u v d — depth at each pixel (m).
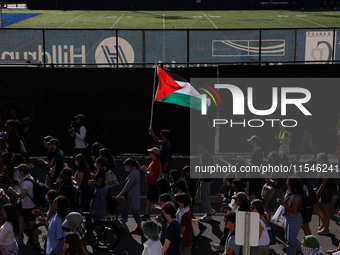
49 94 14.59
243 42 23.34
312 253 6.58
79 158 9.03
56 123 14.68
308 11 59.69
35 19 51.47
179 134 15.05
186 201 6.98
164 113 14.91
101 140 14.90
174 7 63.78
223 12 58.62
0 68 14.31
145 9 63.25
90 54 23.72
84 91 14.66
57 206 6.86
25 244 8.70
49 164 10.54
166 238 6.48
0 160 10.98
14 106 14.44
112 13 57.34
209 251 8.49
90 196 9.02
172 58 23.91
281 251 8.57
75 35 23.53
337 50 22.00
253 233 5.23
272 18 51.62
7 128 13.29
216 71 14.90
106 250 8.45
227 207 8.28
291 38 22.42
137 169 9.23
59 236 6.75
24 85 14.46
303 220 7.80
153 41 23.86
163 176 10.17
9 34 23.34
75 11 59.78
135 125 14.92
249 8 64.06
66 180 8.42
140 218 9.27
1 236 6.91
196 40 23.78
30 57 23.56
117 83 14.70
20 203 8.99
